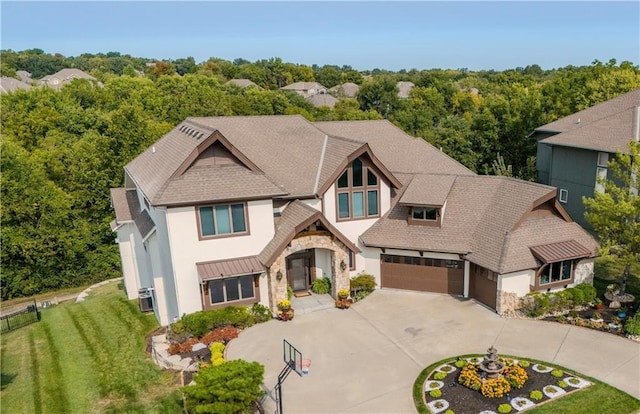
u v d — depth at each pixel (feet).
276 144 107.96
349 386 65.10
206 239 84.38
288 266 97.86
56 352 85.40
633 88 171.53
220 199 82.43
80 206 151.43
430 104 372.38
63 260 140.56
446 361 69.97
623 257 81.35
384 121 134.62
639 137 114.62
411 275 97.09
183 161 83.76
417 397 61.41
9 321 103.71
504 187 95.20
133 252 109.91
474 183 99.09
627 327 74.59
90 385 72.43
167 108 284.41
